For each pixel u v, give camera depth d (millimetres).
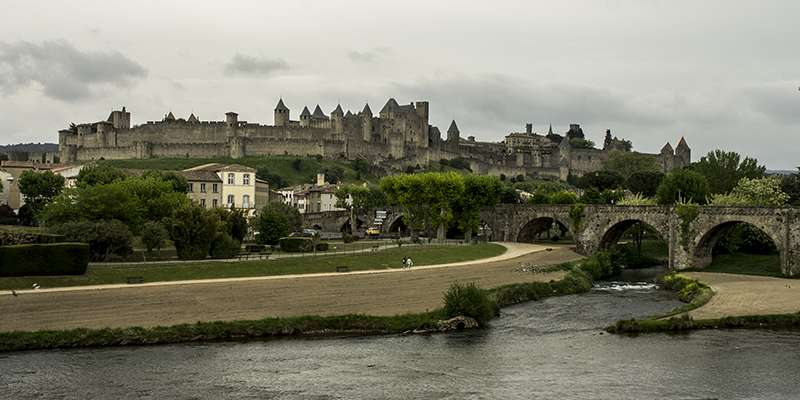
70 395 51438
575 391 53688
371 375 57375
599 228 145750
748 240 135625
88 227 97500
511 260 126750
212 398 51312
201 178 170875
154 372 57406
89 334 65688
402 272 104250
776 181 154500
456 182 158375
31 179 157500
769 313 79188
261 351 64750
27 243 92188
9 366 58406
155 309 74000
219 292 82438
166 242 117062
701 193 161250
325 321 73000
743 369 59594
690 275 115000
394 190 161375
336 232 192625
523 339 70750
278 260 105188
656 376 57594
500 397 52219
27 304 72938
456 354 64375
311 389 53656
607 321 80188
